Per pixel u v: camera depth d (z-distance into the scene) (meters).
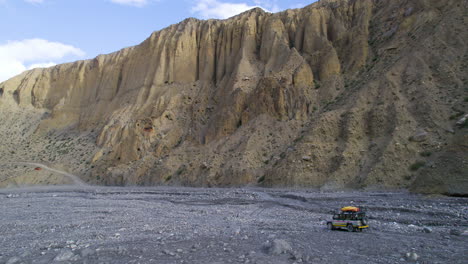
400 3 58.59
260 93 57.34
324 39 61.75
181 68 80.75
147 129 68.94
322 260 11.76
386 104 42.47
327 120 44.62
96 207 33.53
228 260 11.91
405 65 46.62
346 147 40.16
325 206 26.98
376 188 33.38
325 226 19.50
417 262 11.25
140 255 13.01
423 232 16.69
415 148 35.78
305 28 65.62
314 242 14.86
